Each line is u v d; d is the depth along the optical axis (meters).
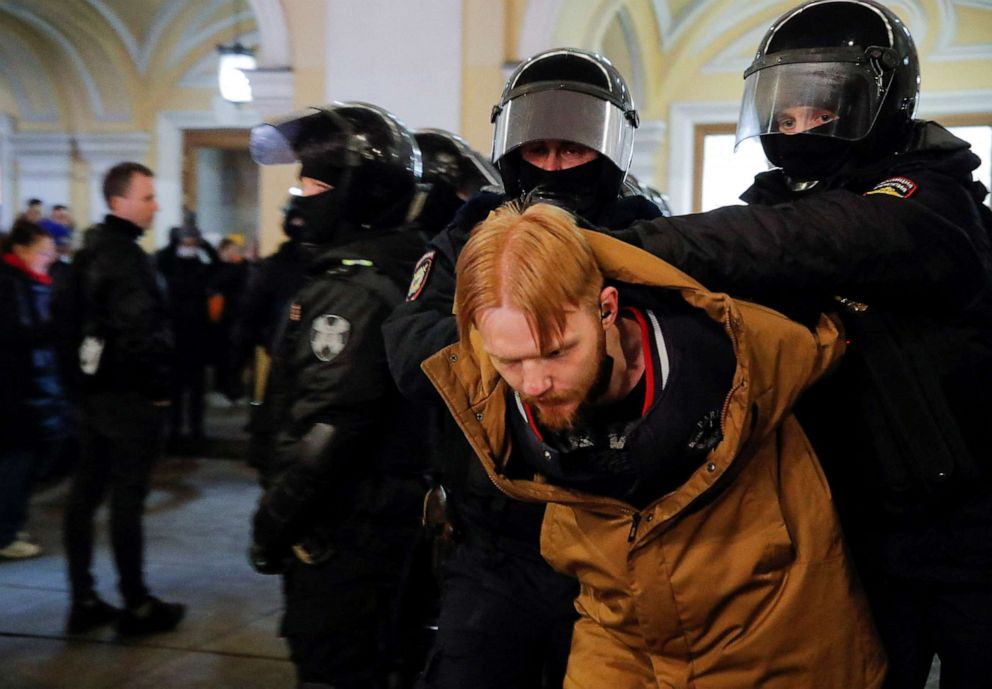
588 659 1.47
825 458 1.54
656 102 8.02
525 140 1.81
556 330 1.14
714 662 1.35
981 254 1.49
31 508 5.23
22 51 9.76
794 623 1.33
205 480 5.86
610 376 1.24
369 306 1.93
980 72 7.65
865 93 1.60
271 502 1.97
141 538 3.41
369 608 2.00
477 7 5.39
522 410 1.33
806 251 1.34
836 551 1.36
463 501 1.76
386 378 1.92
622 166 1.87
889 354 1.46
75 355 3.30
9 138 10.16
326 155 2.06
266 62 5.69
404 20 5.47
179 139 10.24
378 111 2.14
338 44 5.54
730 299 1.23
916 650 1.57
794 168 1.69
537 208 1.19
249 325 3.96
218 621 3.63
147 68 10.09
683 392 1.27
